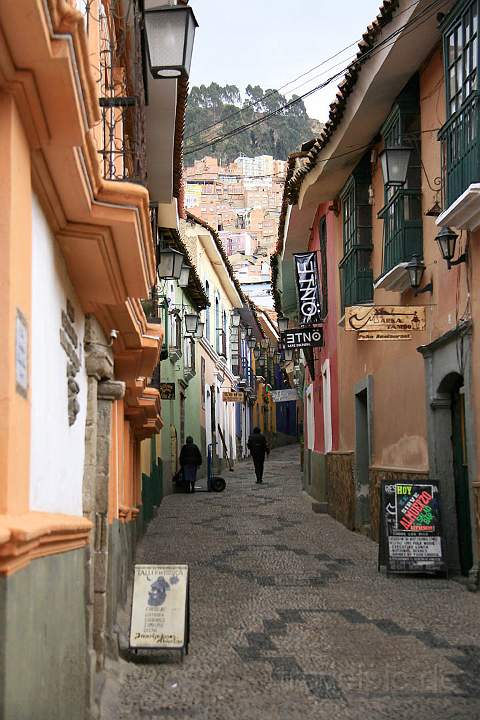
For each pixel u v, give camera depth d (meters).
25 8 3.04
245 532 16.81
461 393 11.80
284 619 9.20
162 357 19.58
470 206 9.75
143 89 7.82
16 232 3.41
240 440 48.19
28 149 3.75
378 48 12.44
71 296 5.55
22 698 3.18
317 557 13.63
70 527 4.34
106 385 7.22
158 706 6.34
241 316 48.09
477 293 10.40
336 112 14.66
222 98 145.00
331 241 19.53
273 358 62.12
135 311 7.23
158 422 15.15
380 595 10.50
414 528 11.77
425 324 12.39
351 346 17.88
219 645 8.12
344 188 17.47
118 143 8.55
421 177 12.80
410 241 12.73
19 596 3.16
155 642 7.54
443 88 11.69
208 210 100.06
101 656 6.87
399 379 14.07
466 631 8.60
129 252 5.27
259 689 6.75
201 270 33.47
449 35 10.70
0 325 3.27
